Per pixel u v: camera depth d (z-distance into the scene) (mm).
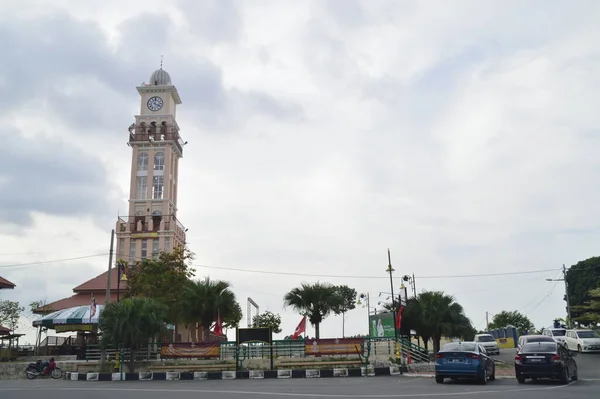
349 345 33719
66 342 48531
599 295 57969
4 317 61781
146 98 81688
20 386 24688
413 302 42438
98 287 60406
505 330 69375
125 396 17922
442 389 19562
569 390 18766
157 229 75812
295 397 16828
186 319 42469
